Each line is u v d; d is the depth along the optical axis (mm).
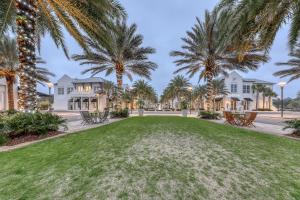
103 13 8266
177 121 13805
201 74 23719
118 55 19281
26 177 3645
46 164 4312
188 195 3090
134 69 21859
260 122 16547
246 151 5590
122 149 5559
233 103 45625
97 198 2953
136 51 19359
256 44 9047
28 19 7754
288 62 23172
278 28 8445
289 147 6168
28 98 7883
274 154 5328
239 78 46344
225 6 8617
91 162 4438
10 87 22047
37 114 7824
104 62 20250
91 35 8844
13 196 2994
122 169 4039
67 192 3119
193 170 4070
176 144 6277
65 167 4137
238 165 4418
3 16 7277
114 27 9125
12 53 20156
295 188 3357
